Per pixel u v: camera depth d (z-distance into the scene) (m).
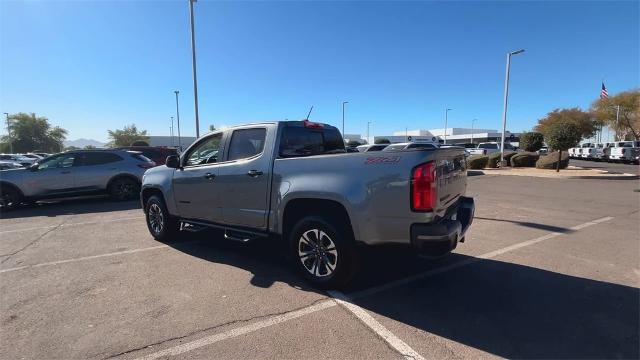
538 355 2.93
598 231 6.86
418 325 3.41
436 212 3.62
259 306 3.83
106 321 3.54
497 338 3.18
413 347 3.05
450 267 4.96
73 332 3.35
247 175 4.72
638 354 2.93
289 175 4.30
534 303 3.85
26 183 10.45
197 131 20.33
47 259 5.55
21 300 4.05
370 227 3.72
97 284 4.49
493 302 3.88
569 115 58.81
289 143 4.72
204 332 3.32
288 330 3.34
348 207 3.80
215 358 2.93
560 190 12.84
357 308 3.77
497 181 16.05
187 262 5.28
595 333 3.24
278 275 4.73
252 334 3.28
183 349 3.05
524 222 7.69
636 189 12.93
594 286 4.28
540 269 4.85
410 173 3.51
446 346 3.07
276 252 5.76
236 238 4.91
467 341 3.14
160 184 6.14
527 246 5.91
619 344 3.07
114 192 11.53
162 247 6.10
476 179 17.05
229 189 4.98
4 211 10.41
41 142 77.38
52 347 3.11
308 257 4.29
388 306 3.81
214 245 6.20
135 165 11.82
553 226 7.30
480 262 5.15
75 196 11.03
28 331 3.37
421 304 3.84
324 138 5.33
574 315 3.58
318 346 3.08
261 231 4.71
